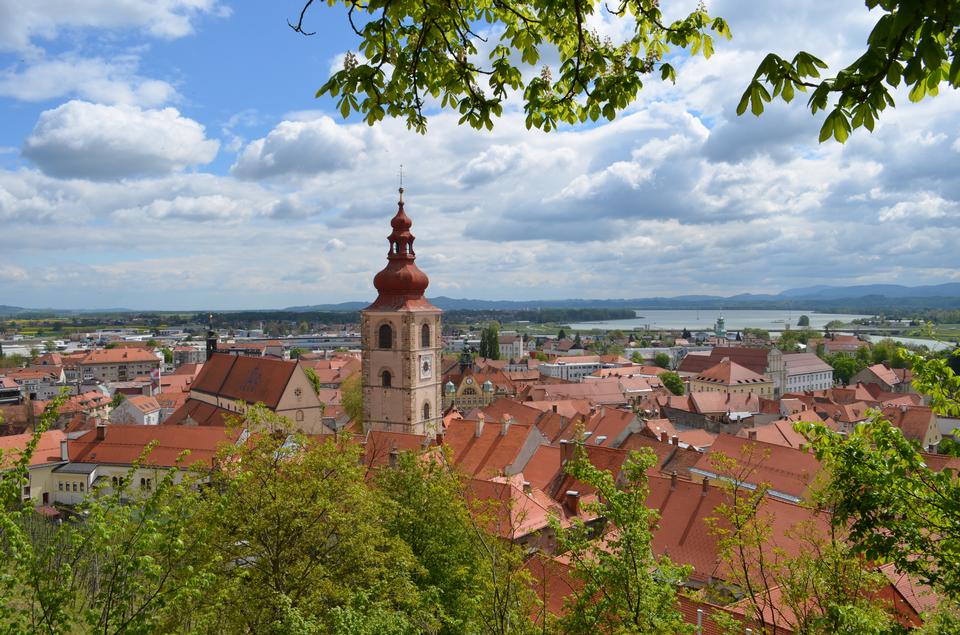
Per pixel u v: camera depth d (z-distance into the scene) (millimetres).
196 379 117938
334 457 34750
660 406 152000
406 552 33250
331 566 32719
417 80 13984
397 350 86062
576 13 13039
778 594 29609
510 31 14617
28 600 17797
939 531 15562
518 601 24234
